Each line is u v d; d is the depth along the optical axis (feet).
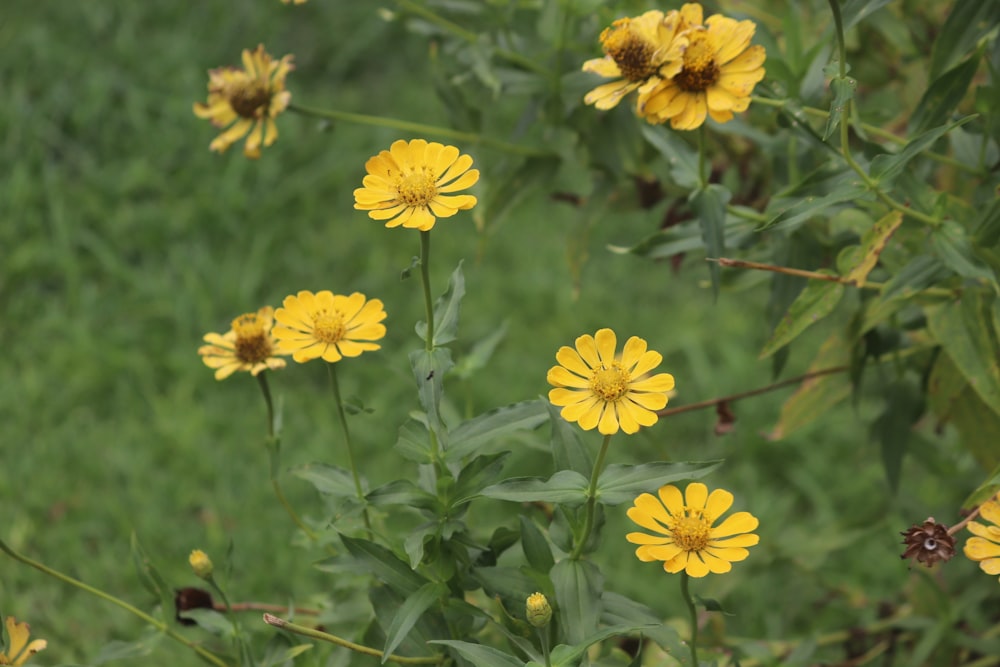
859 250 3.84
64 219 7.63
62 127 8.27
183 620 3.94
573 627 3.48
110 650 3.85
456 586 3.64
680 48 3.57
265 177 8.06
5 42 8.60
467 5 4.56
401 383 6.79
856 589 5.30
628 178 4.60
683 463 3.47
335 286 7.62
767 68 3.90
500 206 4.59
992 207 3.83
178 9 9.09
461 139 4.52
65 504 6.04
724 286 4.26
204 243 7.72
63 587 5.55
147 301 7.29
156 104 8.43
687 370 7.09
